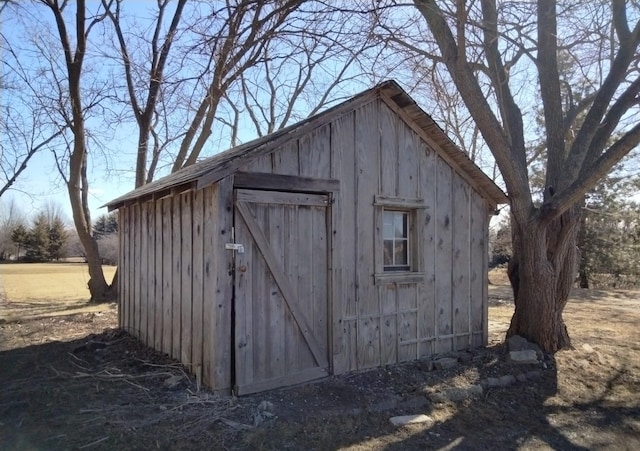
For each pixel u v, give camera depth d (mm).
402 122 6789
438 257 7188
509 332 7559
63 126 16281
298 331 5602
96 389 5305
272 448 3971
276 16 8188
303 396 5188
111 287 15062
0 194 16250
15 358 6898
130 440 3984
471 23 6254
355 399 5191
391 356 6508
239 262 5133
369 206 6336
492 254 26719
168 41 10070
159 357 6531
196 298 5543
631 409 5234
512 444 4340
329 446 4086
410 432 4465
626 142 5855
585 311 11445
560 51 8336
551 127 7352
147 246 7336
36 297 16281
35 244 45781
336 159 5996
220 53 7566
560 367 6492
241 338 5117
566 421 4902
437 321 7117
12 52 14953
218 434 4125
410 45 7379
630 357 6988
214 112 15117
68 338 8352
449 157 7355
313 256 5781
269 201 5359
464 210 7605
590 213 18438
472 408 5180
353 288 6117
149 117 16000
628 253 19641
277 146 5422
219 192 4996
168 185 5367
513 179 7016
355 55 7148
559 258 7102
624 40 6887
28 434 4117
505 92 7910
